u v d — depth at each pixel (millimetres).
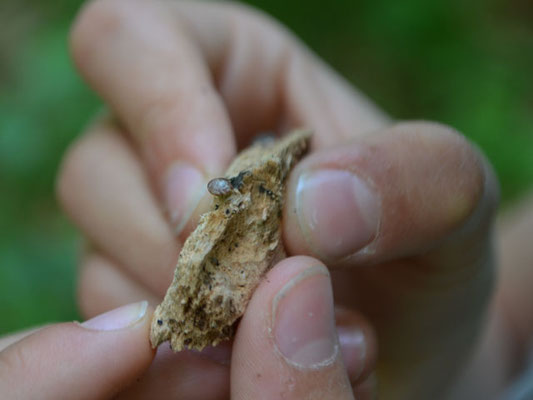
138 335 97
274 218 103
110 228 130
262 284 99
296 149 118
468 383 166
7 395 92
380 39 244
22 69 247
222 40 151
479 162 113
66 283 182
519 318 182
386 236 107
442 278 131
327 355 98
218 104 125
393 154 106
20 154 207
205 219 98
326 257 106
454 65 241
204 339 98
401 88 250
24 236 211
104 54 133
